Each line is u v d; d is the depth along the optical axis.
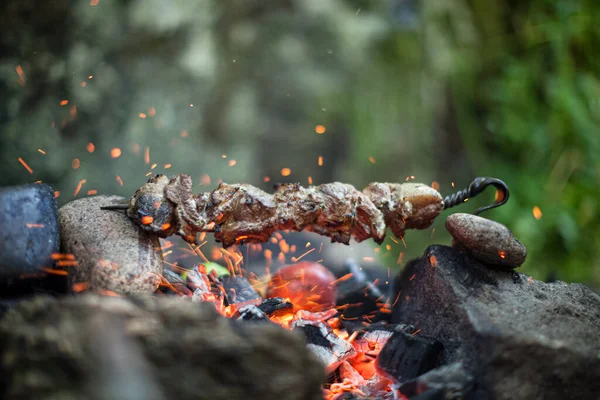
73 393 0.86
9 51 3.21
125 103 3.86
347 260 2.20
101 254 1.33
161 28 4.02
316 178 5.91
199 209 1.43
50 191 1.39
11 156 3.16
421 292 1.56
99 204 1.49
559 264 4.18
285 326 1.61
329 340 1.52
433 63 4.75
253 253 2.43
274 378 0.99
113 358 0.86
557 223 4.19
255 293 1.75
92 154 3.58
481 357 1.29
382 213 1.53
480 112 4.88
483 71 4.80
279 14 5.25
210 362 0.98
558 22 4.40
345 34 5.20
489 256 1.45
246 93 5.30
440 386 1.25
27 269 1.29
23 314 1.01
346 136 5.73
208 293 1.60
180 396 0.94
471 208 4.49
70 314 0.99
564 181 4.31
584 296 1.52
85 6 3.48
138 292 1.32
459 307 1.38
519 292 1.47
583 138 4.28
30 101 3.29
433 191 1.55
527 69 4.56
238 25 4.98
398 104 4.90
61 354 0.90
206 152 4.56
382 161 5.00
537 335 1.28
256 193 1.47
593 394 1.29
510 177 4.53
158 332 1.00
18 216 1.28
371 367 1.58
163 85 4.16
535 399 1.26
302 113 5.68
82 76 3.56
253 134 5.47
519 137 4.53
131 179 3.80
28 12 3.24
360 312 1.90
